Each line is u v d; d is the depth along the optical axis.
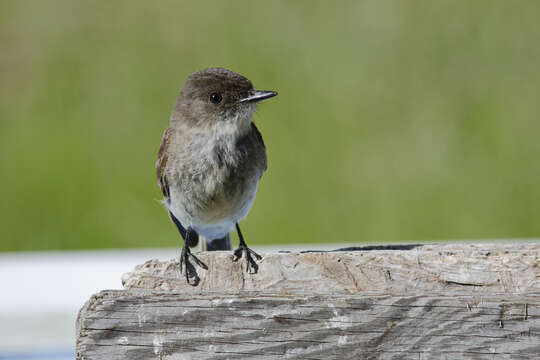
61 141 15.34
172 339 4.88
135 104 15.93
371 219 13.93
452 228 14.09
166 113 15.84
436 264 5.41
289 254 5.46
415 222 14.01
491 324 4.88
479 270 5.40
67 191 14.73
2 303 7.18
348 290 5.39
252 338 4.90
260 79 16.22
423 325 4.89
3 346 7.18
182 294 4.94
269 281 5.44
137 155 15.19
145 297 4.89
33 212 14.50
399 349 4.89
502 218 14.17
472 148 15.16
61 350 7.34
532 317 4.86
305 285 5.43
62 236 14.20
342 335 4.90
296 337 4.90
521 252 5.43
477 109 15.81
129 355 4.86
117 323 4.86
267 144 14.59
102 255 8.52
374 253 5.46
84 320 4.85
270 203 13.79
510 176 14.74
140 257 8.30
